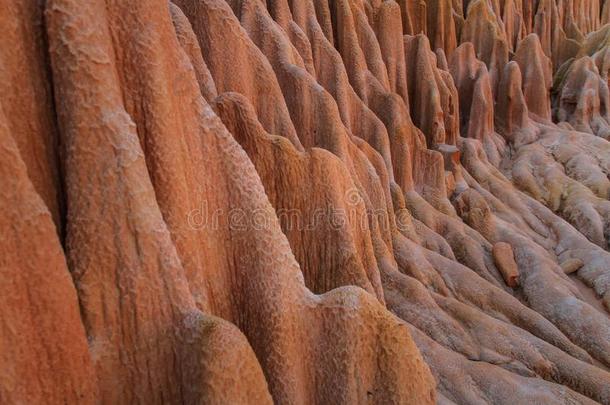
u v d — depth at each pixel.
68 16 3.07
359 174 8.35
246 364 3.31
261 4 8.21
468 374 6.69
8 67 3.01
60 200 3.33
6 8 2.98
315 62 9.72
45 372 2.86
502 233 10.77
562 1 20.59
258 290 4.22
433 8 15.19
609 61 17.84
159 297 3.34
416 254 8.77
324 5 10.57
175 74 3.90
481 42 16.45
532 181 13.42
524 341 7.48
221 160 4.22
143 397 3.34
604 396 6.80
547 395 6.46
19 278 2.72
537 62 16.48
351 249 6.07
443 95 13.05
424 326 7.38
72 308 2.98
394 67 12.20
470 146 13.38
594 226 11.70
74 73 3.10
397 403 4.10
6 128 2.68
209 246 4.16
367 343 4.10
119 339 3.26
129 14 3.54
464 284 8.67
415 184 11.11
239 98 5.58
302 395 4.17
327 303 4.19
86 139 3.13
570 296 8.88
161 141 3.65
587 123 16.95
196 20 6.55
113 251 3.21
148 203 3.31
